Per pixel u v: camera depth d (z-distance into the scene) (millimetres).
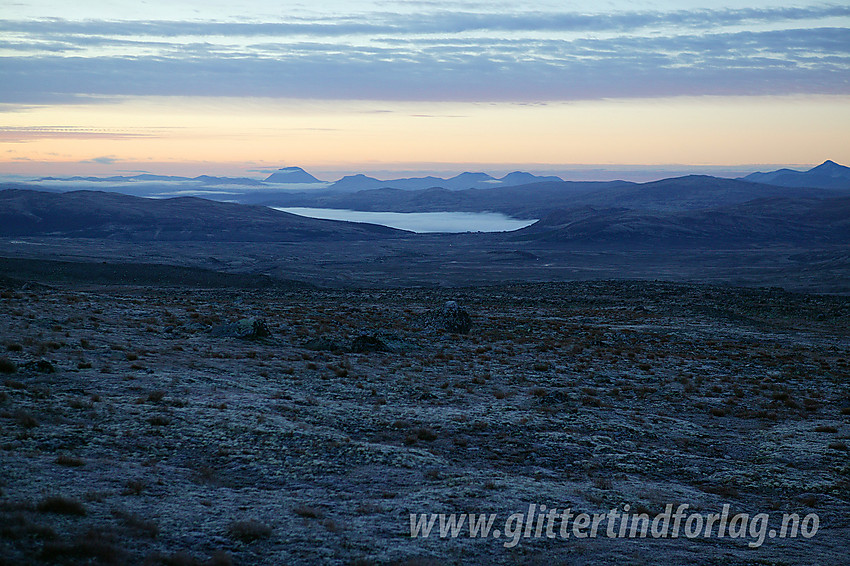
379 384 34812
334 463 21469
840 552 17562
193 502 16609
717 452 27766
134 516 14742
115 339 38281
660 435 29406
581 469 23906
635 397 36906
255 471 19953
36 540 12633
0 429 19891
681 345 58469
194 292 99750
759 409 35719
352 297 100312
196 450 21172
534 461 24188
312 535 15266
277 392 30453
